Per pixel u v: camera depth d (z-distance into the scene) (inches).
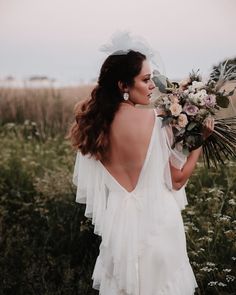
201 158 247.3
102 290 139.2
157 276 131.2
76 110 135.1
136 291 131.6
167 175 131.6
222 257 171.2
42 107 391.9
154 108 132.2
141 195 132.3
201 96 129.8
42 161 287.4
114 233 133.4
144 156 129.5
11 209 229.3
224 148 151.9
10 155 294.0
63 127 368.8
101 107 130.7
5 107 403.5
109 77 131.0
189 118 130.8
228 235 168.9
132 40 131.7
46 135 359.3
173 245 132.1
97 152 132.9
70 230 196.7
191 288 135.6
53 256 188.2
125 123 129.5
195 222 193.6
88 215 143.0
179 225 133.7
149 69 131.7
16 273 175.9
